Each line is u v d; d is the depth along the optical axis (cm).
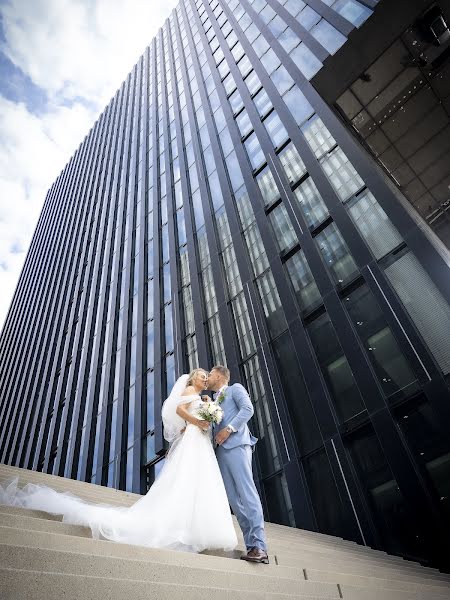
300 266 1567
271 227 1781
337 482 1105
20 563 258
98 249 3594
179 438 484
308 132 1830
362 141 2077
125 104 4862
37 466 2636
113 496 820
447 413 973
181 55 3775
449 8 1566
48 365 3375
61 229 4928
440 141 2086
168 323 2203
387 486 1025
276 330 1529
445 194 2298
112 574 291
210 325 1891
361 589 437
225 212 2153
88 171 5025
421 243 1205
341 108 1966
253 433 1433
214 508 425
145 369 2195
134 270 2844
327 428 1190
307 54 2020
